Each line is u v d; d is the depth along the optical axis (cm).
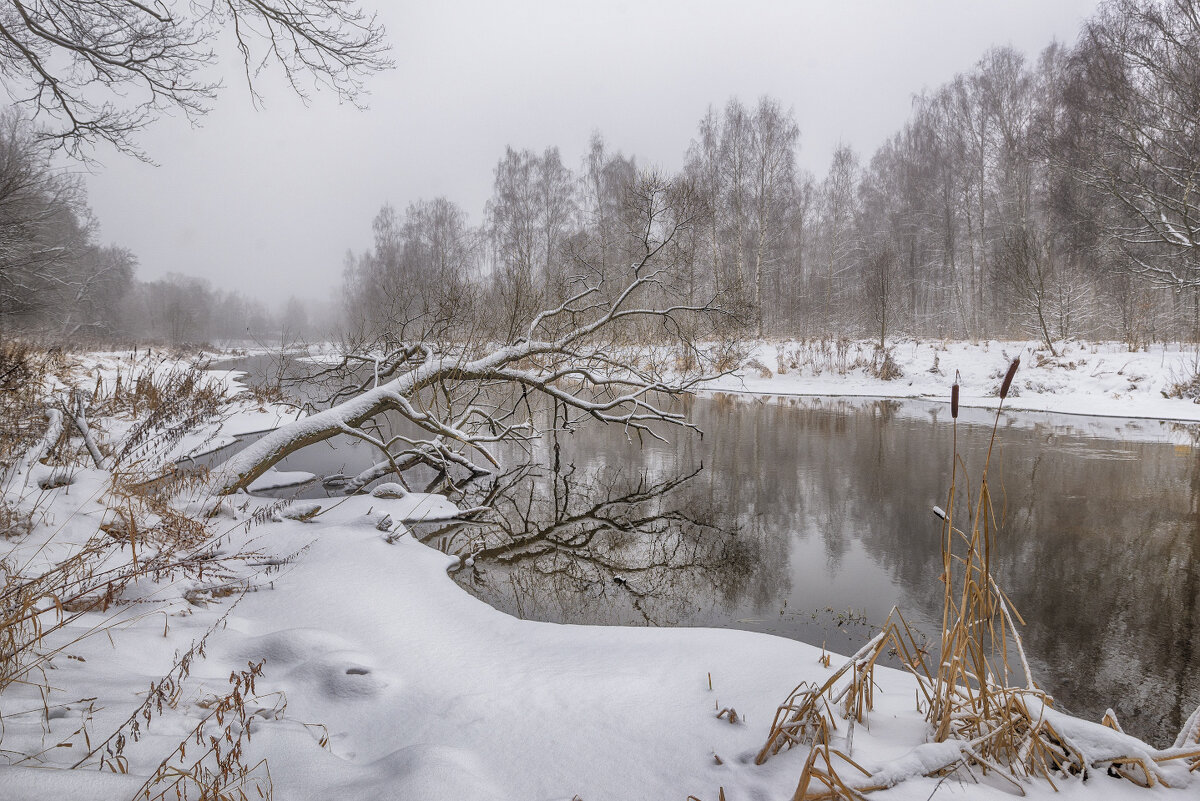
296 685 294
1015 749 220
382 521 588
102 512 471
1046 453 994
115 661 282
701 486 842
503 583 515
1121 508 707
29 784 164
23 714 213
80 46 702
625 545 617
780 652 338
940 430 1238
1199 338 1728
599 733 251
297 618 381
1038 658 392
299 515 614
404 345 971
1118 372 1620
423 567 490
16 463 515
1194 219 1870
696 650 343
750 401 1745
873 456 1003
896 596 493
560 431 1259
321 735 255
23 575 331
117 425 927
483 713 270
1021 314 2289
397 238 5250
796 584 516
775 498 783
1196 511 692
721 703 274
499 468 953
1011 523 663
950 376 1905
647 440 1172
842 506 744
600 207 3462
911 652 391
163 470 626
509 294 1125
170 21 720
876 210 4184
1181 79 1827
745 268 3133
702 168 3203
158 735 214
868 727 244
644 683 298
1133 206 1939
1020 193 2852
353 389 1145
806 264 4222
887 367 1988
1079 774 209
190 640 327
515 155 3925
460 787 205
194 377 1077
